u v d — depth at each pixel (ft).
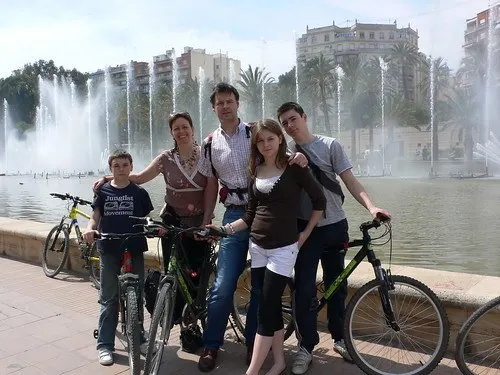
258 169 12.53
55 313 17.63
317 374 12.64
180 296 13.87
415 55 213.66
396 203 51.52
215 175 14.20
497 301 11.73
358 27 347.77
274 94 189.26
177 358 13.92
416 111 201.98
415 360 12.84
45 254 23.30
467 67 156.97
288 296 14.39
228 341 14.97
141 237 14.47
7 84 268.21
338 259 13.46
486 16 239.30
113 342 14.17
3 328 16.24
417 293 12.78
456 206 48.08
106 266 14.14
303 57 367.25
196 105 192.65
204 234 12.37
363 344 13.71
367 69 181.47
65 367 13.44
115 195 14.33
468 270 22.93
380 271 12.43
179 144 14.06
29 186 93.71
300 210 12.90
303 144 13.34
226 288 13.23
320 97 195.62
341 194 13.29
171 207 14.62
